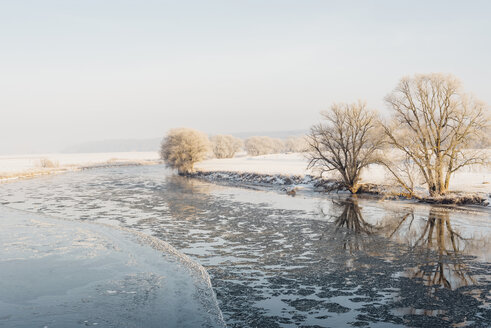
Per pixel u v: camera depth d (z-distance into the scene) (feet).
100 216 114.93
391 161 139.44
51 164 339.77
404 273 65.10
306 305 52.39
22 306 52.01
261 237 89.56
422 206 126.41
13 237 88.28
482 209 118.62
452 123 125.49
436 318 48.29
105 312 50.01
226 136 553.64
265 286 59.21
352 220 108.17
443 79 123.44
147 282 60.64
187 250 79.05
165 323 47.11
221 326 46.44
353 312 50.16
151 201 144.15
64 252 76.48
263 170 236.84
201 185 199.21
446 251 78.07
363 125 150.92
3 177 231.91
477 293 56.08
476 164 127.75
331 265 69.41
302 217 112.88
